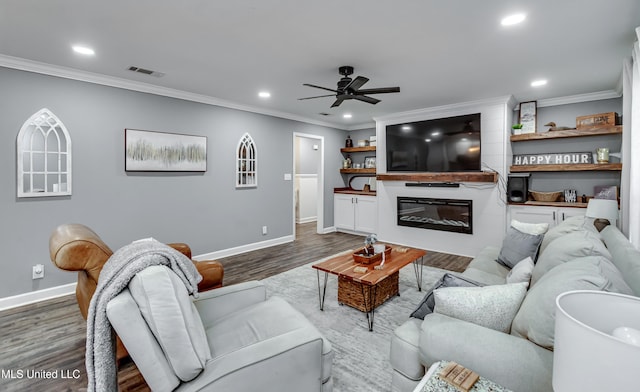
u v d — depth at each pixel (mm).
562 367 667
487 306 1306
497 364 1088
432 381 1007
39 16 2111
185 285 1332
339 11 2066
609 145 4047
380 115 5484
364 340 2279
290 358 1267
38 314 2744
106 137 3449
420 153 5008
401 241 5367
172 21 2195
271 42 2537
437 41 2520
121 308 1043
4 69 2838
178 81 3568
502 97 4184
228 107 4598
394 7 2014
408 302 2934
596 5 1973
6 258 2893
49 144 3105
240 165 4797
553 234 2357
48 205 3105
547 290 1145
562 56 2822
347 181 7016
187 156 4129
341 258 2990
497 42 2533
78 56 2822
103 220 3457
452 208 4770
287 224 5613
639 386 532
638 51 2193
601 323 762
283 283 3494
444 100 4414
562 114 4355
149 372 1069
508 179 4273
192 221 4238
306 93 4082
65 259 1615
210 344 1393
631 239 2402
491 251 3105
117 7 2006
